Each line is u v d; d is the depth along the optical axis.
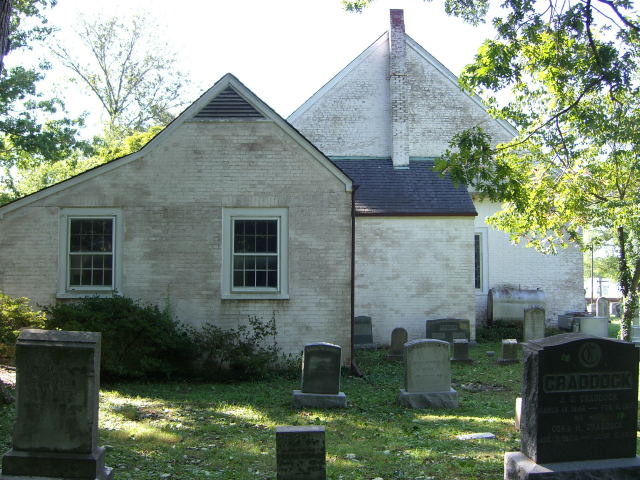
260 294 15.87
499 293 24.69
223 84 16.11
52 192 15.86
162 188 15.90
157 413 11.19
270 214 16.03
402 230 22.38
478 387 14.73
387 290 22.25
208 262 15.84
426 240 22.38
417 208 22.53
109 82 42.91
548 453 6.72
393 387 14.34
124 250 15.80
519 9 13.19
